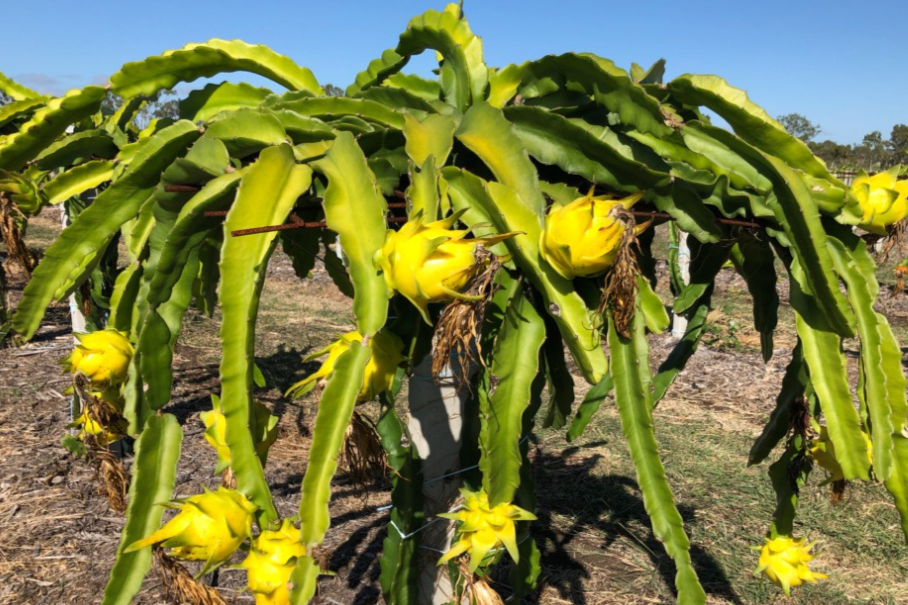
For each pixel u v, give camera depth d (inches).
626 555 136.6
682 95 51.9
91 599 114.3
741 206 50.2
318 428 39.6
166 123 63.6
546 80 54.7
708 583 126.3
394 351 53.7
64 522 135.3
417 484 69.9
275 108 53.6
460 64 56.0
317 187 49.8
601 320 47.4
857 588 125.0
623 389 48.9
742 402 223.1
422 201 45.1
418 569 76.5
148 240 53.7
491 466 52.3
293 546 44.5
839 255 51.5
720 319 319.6
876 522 146.9
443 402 71.7
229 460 50.1
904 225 58.3
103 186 123.3
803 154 48.8
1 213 60.4
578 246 42.8
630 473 172.7
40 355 224.2
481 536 54.2
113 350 53.7
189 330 274.1
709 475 168.7
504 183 47.2
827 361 50.8
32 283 53.6
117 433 62.1
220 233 59.5
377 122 54.1
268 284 373.4
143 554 46.9
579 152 49.8
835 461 60.4
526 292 52.8
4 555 123.4
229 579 118.9
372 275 42.3
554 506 156.3
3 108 83.7
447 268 39.5
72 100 59.2
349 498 152.9
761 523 147.0
